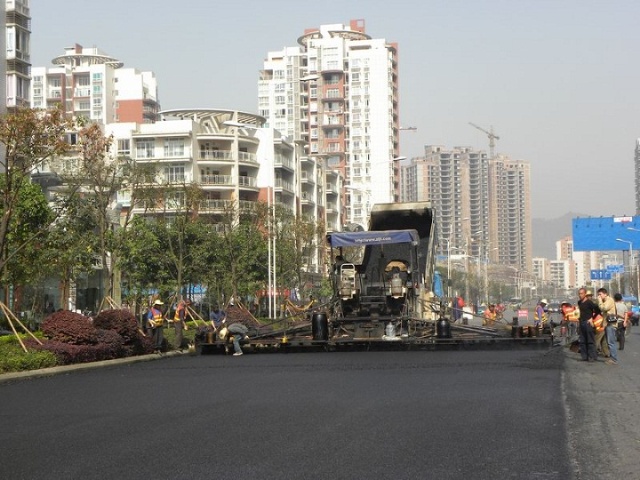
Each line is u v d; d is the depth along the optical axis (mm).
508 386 16094
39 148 26797
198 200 50781
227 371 21203
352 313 31016
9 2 73062
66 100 154375
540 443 9891
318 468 8523
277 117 159500
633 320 71438
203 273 55781
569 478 8078
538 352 26891
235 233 59344
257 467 8617
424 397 14383
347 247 31094
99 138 40844
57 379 20438
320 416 12219
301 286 66812
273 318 55812
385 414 12344
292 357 26422
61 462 9055
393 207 33688
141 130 93688
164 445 9992
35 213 38531
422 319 29875
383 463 8750
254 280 63094
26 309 53969
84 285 60750
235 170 94250
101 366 24891
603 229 78250
